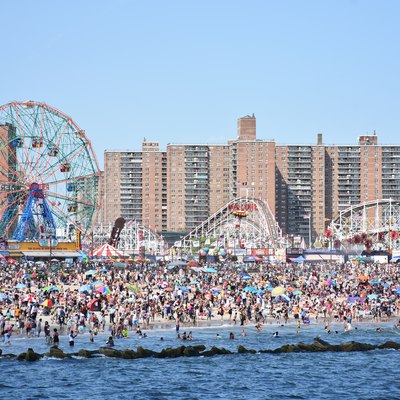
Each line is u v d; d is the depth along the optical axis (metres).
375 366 129.75
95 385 111.94
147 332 165.38
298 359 135.38
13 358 129.88
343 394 109.56
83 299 182.12
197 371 123.00
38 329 154.12
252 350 141.00
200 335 162.62
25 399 103.88
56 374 118.56
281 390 111.25
